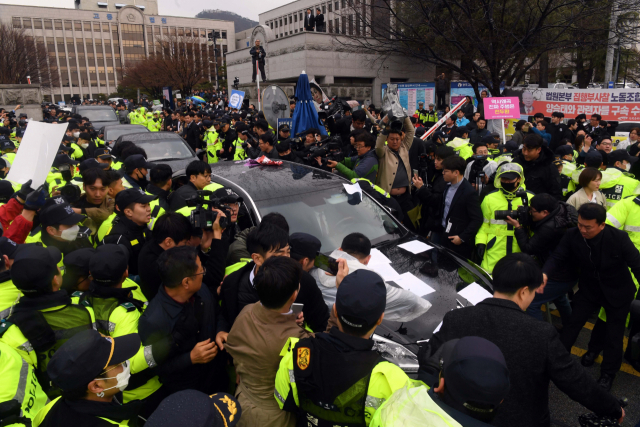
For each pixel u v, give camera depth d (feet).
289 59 78.43
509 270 7.36
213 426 4.27
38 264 7.07
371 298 5.83
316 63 75.46
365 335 6.03
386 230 13.52
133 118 67.77
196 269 7.55
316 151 19.75
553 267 12.28
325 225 13.01
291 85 68.39
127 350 5.53
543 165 16.75
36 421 5.62
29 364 6.97
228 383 9.27
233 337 7.20
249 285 8.57
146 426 4.06
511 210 13.25
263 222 8.95
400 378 5.60
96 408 5.37
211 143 34.63
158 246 9.14
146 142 31.76
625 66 77.10
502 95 41.19
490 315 7.06
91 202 13.07
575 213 12.83
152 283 9.05
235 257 11.07
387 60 80.07
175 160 30.53
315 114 27.94
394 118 17.98
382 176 18.39
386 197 15.87
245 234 11.63
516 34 40.83
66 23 281.33
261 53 69.00
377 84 81.00
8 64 120.47
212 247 9.55
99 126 62.08
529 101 40.73
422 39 41.98
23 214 11.40
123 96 179.32
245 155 30.19
